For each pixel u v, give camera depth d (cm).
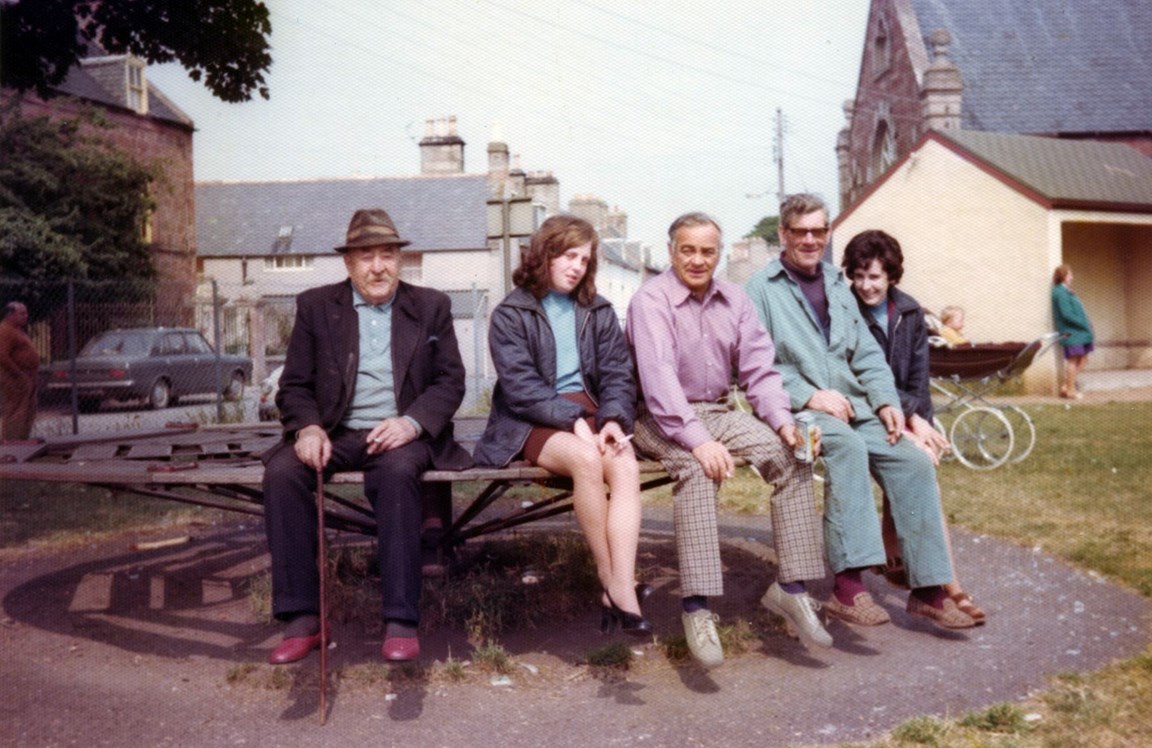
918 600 475
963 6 3011
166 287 2812
